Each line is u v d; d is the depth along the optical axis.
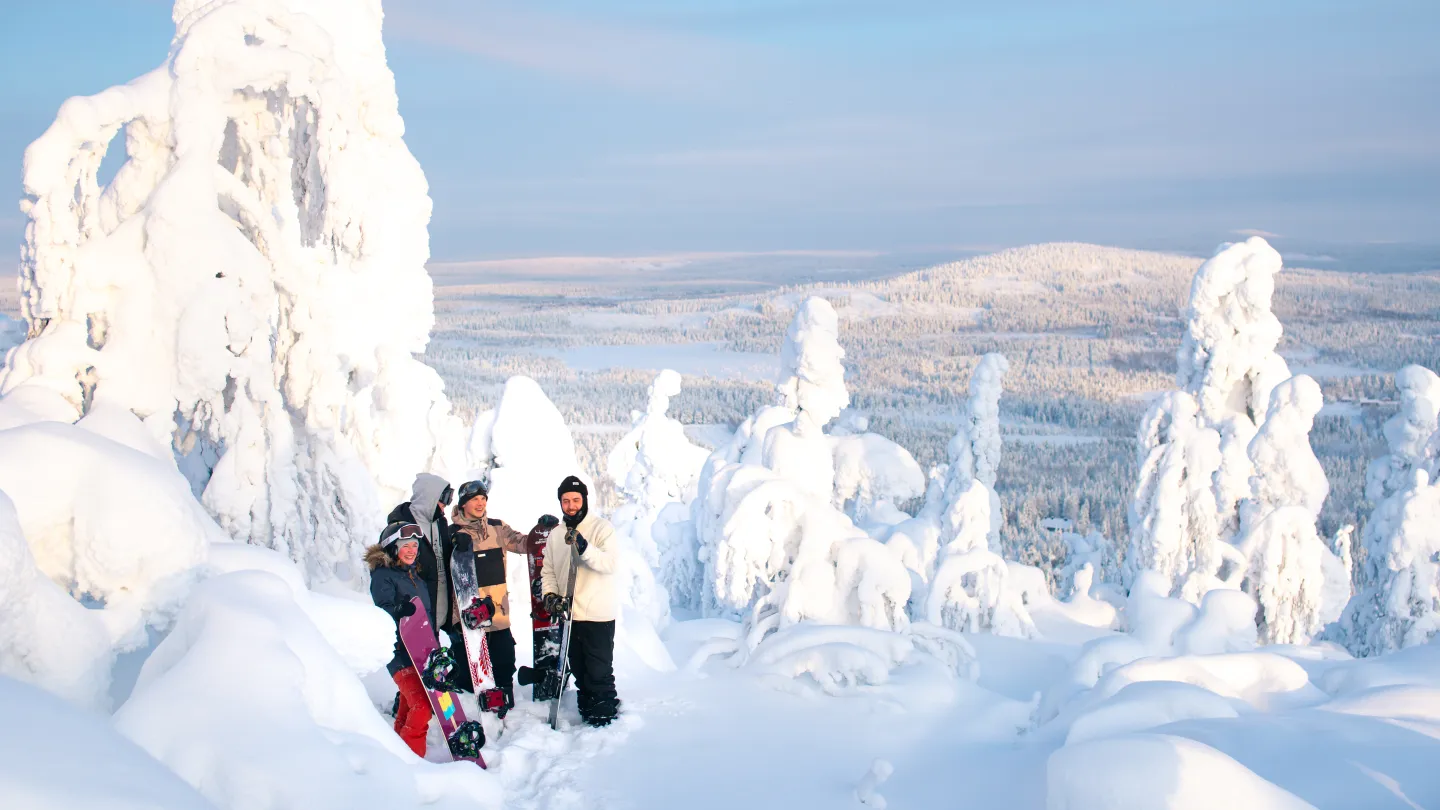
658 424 37.03
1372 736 4.98
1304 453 24.86
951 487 30.59
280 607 4.79
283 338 8.48
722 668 8.29
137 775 3.18
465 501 6.50
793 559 9.45
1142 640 10.08
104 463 5.00
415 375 11.48
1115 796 4.11
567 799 5.15
